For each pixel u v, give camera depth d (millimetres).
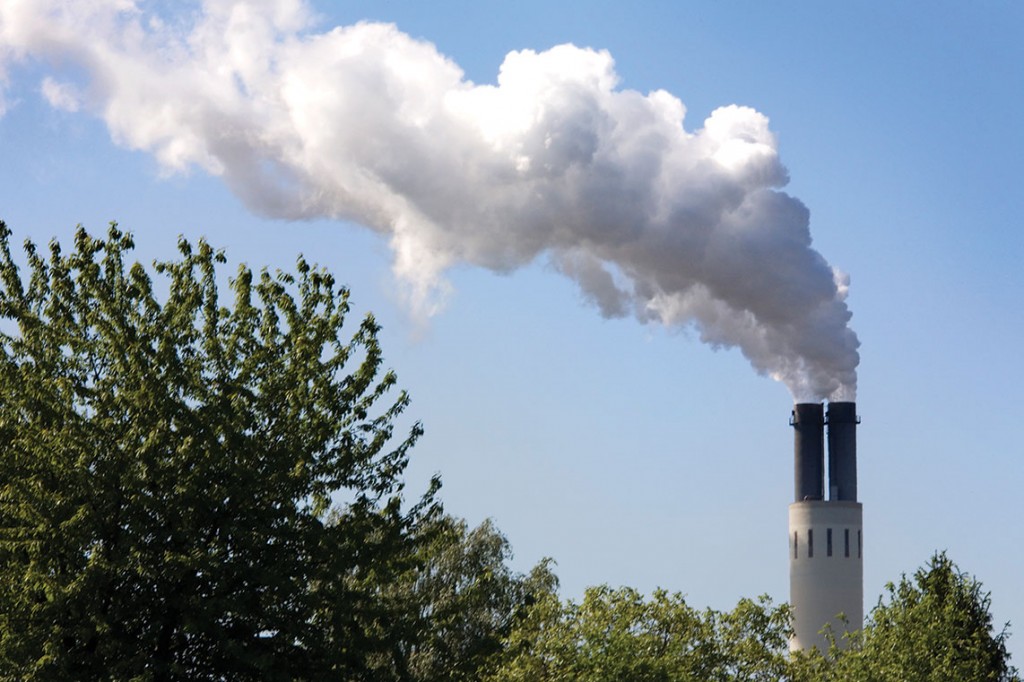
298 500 47812
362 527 48438
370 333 50906
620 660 105562
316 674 46094
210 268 49906
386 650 47750
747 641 114688
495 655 52031
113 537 44469
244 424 46969
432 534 50844
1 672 42125
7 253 48812
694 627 113938
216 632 44125
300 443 47188
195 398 47344
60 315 47812
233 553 45781
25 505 43438
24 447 44969
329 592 46625
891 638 109625
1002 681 107625
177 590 44781
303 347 48906
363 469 49688
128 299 48500
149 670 43281
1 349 47250
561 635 107500
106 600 44219
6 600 42906
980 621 108375
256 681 45656
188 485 44438
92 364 47625
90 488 44250
